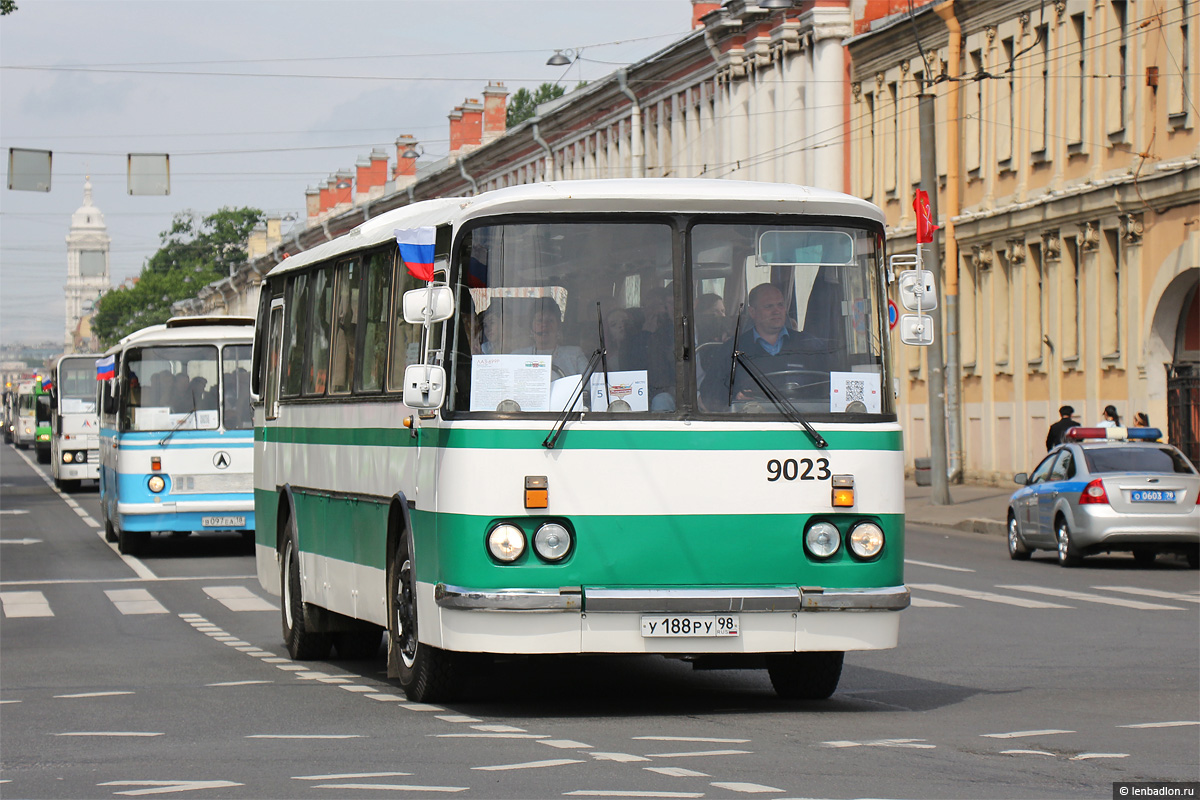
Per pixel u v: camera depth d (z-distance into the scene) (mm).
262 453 20953
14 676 17734
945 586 27375
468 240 13406
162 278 188500
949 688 15844
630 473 13141
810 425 13414
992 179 54219
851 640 13281
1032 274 51969
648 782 10484
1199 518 30656
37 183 49125
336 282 17500
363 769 11203
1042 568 31266
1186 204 42844
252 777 10977
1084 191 47312
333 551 17203
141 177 50656
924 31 57875
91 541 40438
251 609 25438
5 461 100562
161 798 10250
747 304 13523
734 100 69062
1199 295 43750
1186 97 42562
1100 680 16422
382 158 139875
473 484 13078
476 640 12992
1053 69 49875
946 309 56688
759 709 14328
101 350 193875
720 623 13062
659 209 13453
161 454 33875
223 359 34219
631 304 13391
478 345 13305
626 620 12984
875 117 61906
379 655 19328
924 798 9922
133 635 21969
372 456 15750
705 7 79312
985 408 55188
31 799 10336
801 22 65062
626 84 79562
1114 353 46594
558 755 11688
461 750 12000
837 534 13422
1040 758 11547
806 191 13727
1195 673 16969
